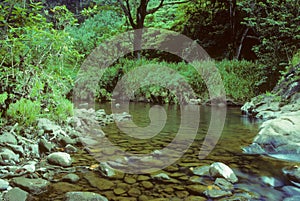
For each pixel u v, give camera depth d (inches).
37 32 123.6
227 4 496.7
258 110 220.2
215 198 61.4
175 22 584.7
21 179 66.6
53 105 148.6
